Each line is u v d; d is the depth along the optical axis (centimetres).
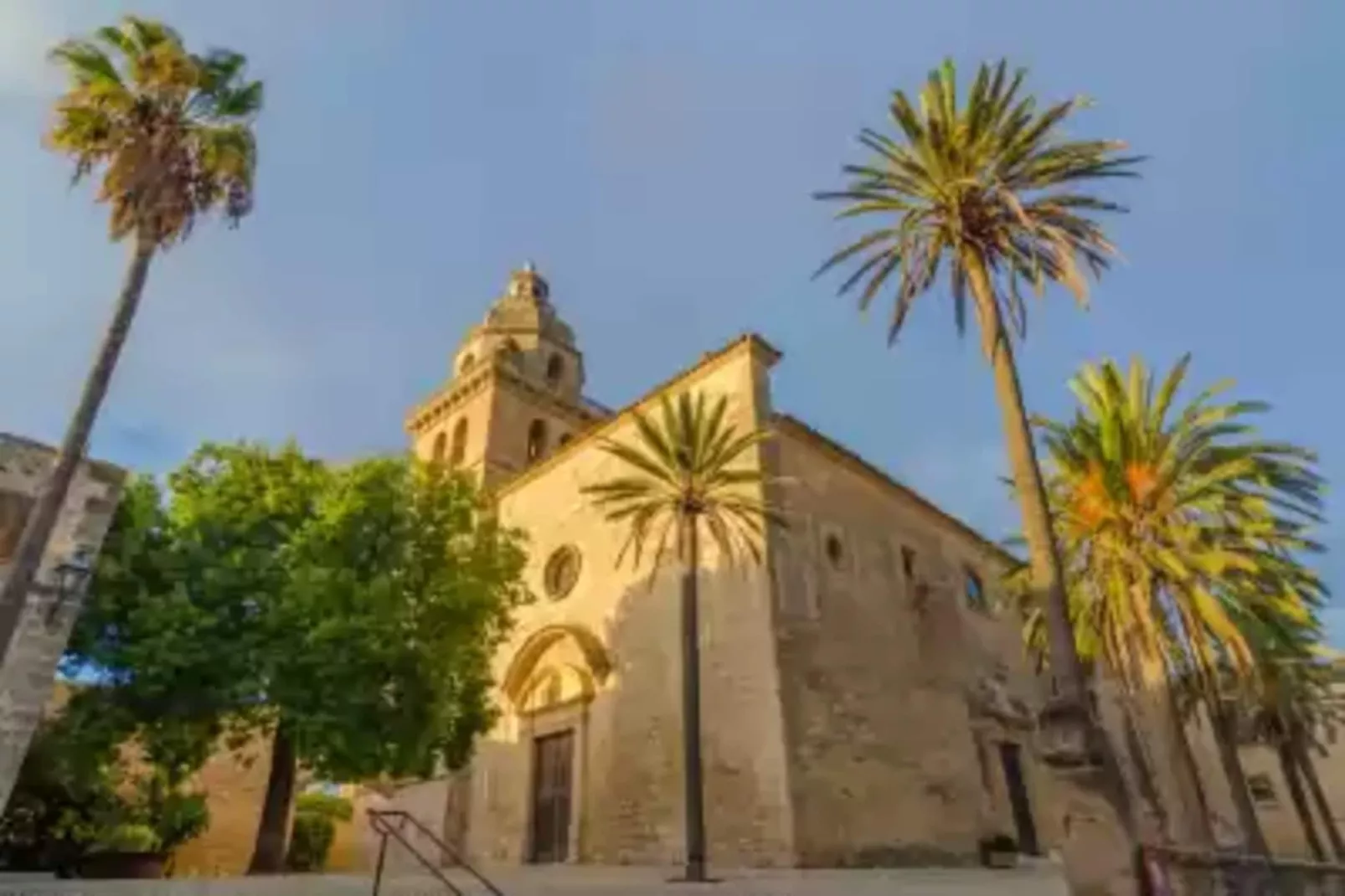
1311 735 3081
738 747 2038
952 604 2917
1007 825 2583
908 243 1551
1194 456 1809
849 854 1972
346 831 2959
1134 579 1741
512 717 2664
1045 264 1473
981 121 1505
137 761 2188
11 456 1608
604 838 2206
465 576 2169
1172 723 1647
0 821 1408
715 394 2586
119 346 1440
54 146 1556
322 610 1769
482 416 3641
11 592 1237
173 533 1848
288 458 2119
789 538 2347
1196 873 891
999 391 1402
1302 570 1902
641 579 2483
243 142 1647
